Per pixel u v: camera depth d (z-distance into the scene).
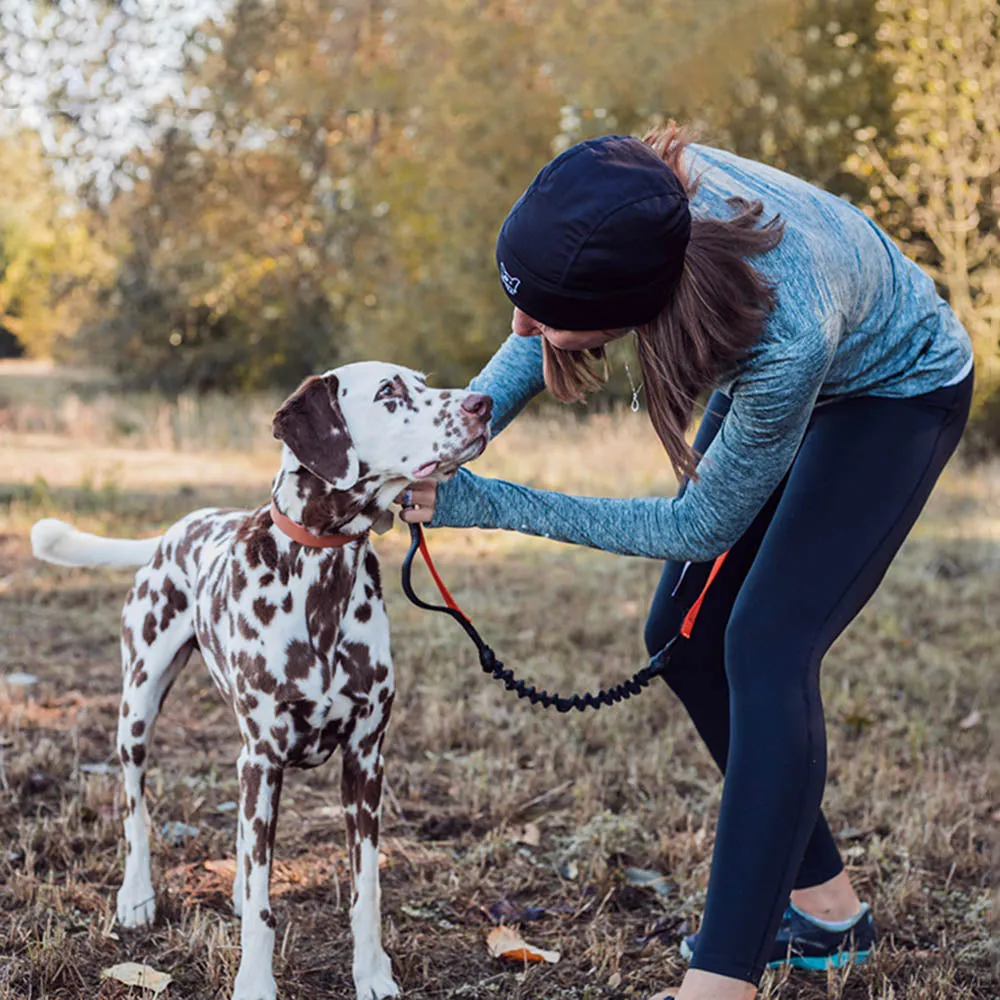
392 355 17.62
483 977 2.95
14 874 3.30
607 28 14.30
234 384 22.12
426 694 5.08
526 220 2.18
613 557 8.25
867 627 6.42
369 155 20.08
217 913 3.18
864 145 13.45
